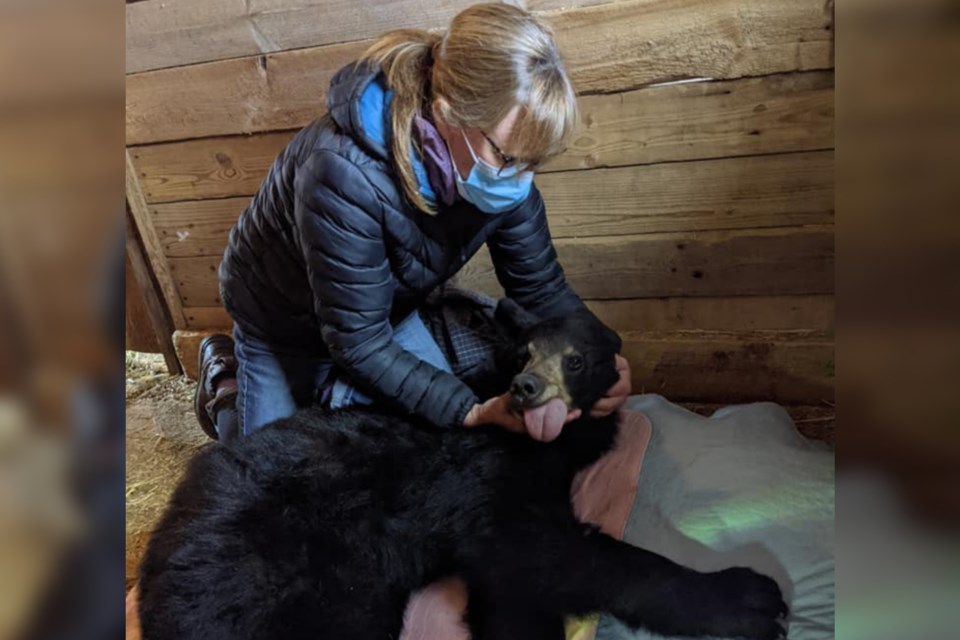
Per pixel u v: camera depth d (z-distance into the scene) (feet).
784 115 8.07
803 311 8.93
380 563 6.35
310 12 8.96
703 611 5.86
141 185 10.83
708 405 9.55
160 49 9.71
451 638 6.18
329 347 6.66
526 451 6.95
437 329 8.63
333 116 5.85
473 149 5.49
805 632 5.70
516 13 5.34
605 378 7.07
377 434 6.91
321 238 5.99
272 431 6.93
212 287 11.42
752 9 7.68
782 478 6.73
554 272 7.84
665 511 6.80
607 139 8.70
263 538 6.03
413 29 6.02
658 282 9.30
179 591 5.70
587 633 6.10
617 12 8.05
